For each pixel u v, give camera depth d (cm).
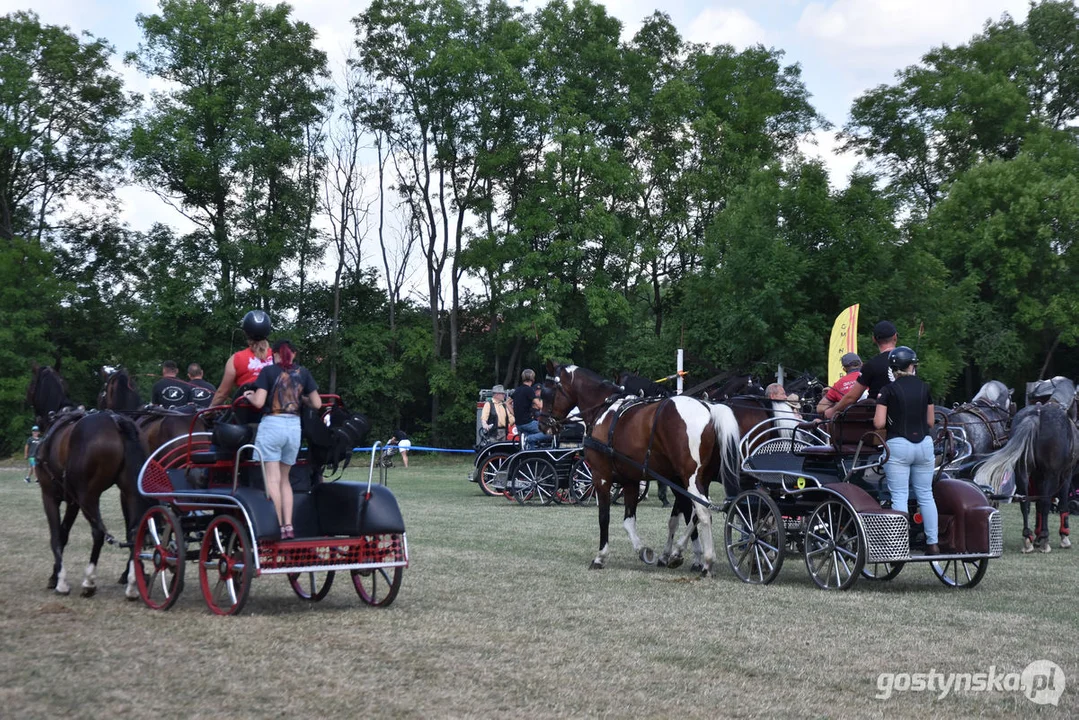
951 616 861
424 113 4331
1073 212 3734
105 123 4559
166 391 1277
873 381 1041
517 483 1986
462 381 4372
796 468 1103
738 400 1448
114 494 2128
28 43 4309
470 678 637
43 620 808
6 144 4184
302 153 4178
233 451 881
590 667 670
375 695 593
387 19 4278
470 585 1008
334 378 4291
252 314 913
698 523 1079
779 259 3166
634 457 1119
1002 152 4472
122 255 4681
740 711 574
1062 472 1341
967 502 1024
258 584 1039
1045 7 4759
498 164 4131
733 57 4519
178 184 4088
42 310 4066
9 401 3850
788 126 4634
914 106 4503
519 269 4059
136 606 888
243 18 4088
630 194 4184
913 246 3253
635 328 4619
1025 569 1180
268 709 563
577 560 1202
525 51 4156
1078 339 3850
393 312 4447
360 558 888
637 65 4466
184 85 4094
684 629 797
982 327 3859
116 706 562
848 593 981
